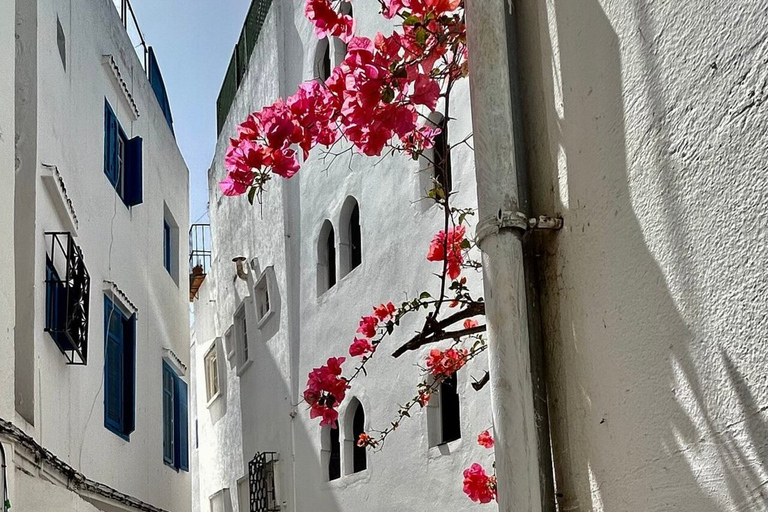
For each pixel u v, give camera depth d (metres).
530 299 2.43
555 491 2.32
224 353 17.53
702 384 1.61
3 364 5.41
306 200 12.15
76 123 8.68
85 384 8.47
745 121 1.47
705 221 1.60
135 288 11.34
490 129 2.42
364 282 9.95
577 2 2.21
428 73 3.93
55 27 7.79
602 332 2.04
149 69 14.16
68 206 7.64
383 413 9.31
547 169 2.43
